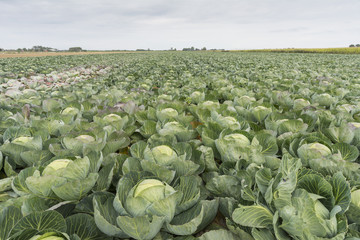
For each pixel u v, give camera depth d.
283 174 2.35
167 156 3.01
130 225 2.02
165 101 5.97
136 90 8.60
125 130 4.38
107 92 7.96
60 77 13.47
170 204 2.20
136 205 2.19
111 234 2.18
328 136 3.94
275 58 33.25
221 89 8.34
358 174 2.63
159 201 2.14
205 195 2.82
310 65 21.03
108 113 4.85
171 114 4.98
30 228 1.85
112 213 2.32
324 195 2.23
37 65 21.39
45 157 3.21
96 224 2.18
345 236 2.07
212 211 2.47
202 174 3.21
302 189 2.15
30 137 3.61
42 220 1.99
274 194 2.23
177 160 2.86
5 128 4.10
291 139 3.54
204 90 8.51
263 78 12.39
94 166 2.92
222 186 2.77
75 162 2.60
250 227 2.34
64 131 4.08
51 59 30.52
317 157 3.03
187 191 2.53
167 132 3.86
